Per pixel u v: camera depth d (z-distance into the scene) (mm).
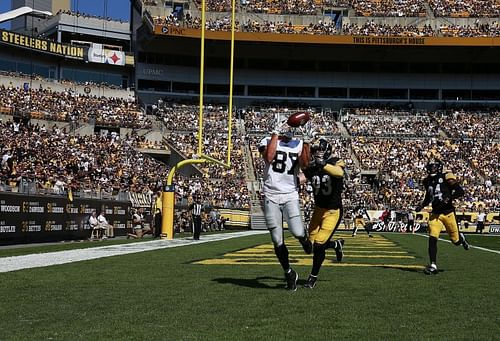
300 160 6152
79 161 28328
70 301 5555
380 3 50875
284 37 45156
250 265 9305
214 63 48469
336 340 3938
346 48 46906
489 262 10375
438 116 46500
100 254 11844
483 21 49469
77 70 45156
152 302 5484
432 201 8422
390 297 5836
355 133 44125
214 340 3918
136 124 40344
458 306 5328
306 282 7016
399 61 49125
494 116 46188
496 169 39156
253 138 42469
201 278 7426
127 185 26469
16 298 5742
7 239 15195
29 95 38219
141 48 46500
